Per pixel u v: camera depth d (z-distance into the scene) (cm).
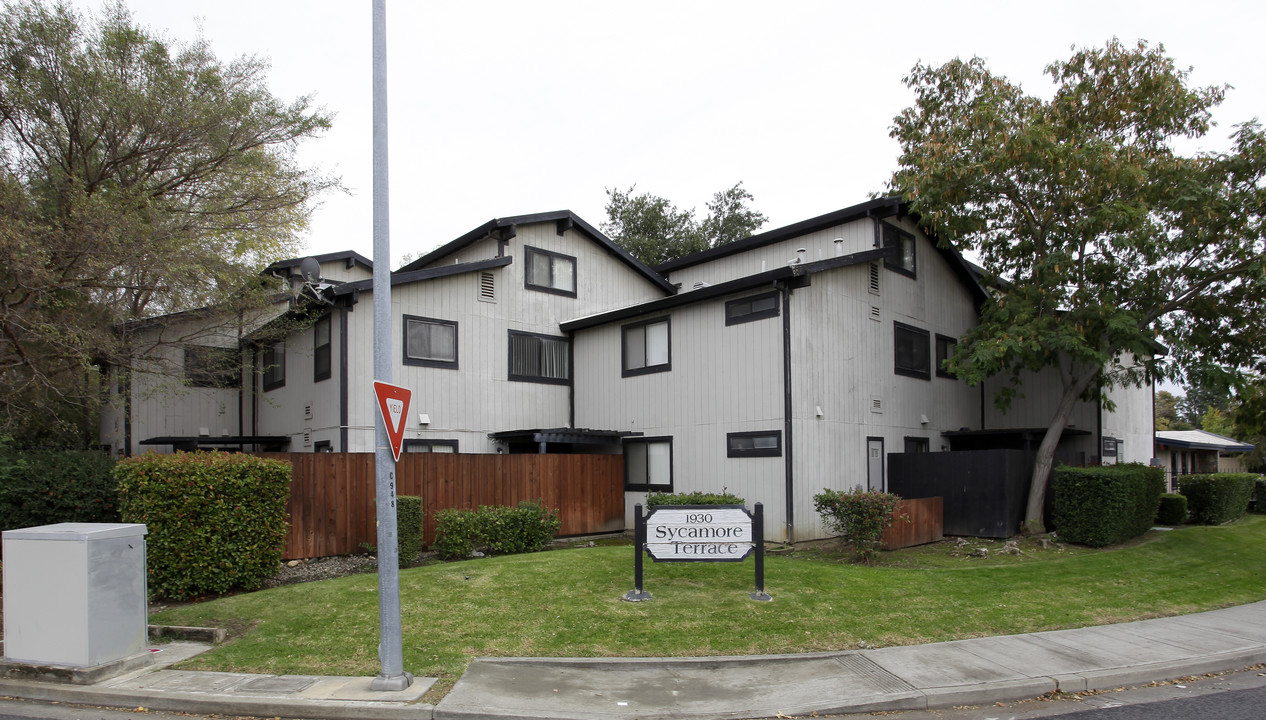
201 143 1444
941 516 1534
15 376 1407
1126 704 661
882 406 1688
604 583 992
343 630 812
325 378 1590
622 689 664
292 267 1680
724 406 1566
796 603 906
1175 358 1514
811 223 1830
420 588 970
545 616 854
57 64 1294
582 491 1683
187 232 1327
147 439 1705
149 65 1385
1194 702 666
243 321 1567
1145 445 2300
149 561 955
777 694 656
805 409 1474
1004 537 1477
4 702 663
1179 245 1409
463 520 1307
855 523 1234
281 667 711
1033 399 1925
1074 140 1434
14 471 1068
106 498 1116
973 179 1493
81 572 691
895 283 1773
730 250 2050
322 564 1224
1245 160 1373
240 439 1709
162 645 796
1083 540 1420
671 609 879
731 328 1566
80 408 1631
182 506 964
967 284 2017
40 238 1138
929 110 1686
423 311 1645
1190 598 1041
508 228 1794
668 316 1709
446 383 1670
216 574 973
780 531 1433
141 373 1539
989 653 773
